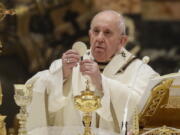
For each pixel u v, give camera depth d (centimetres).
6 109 1853
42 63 1922
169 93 855
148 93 839
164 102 852
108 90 978
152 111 859
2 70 1906
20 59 1922
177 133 820
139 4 1962
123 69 1085
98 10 1928
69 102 1020
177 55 2002
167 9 2000
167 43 2000
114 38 1016
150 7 1989
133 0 1955
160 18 1995
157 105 851
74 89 1012
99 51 1020
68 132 874
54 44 1923
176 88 853
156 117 873
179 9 2003
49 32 1923
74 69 1032
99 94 988
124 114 952
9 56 1914
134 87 1044
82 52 966
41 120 993
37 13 1914
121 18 1037
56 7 1922
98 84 977
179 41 2002
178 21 2005
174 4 2000
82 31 1923
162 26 1998
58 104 989
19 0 1902
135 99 995
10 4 1894
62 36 1922
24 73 1919
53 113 1027
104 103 973
